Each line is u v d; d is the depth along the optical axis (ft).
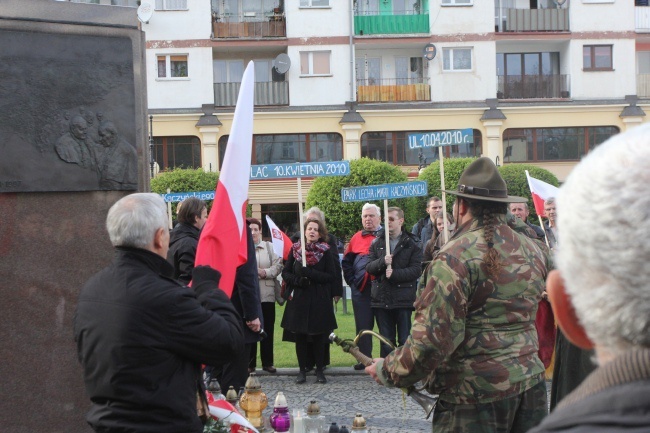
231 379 22.97
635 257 3.61
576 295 3.92
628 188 3.67
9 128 15.98
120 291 10.05
